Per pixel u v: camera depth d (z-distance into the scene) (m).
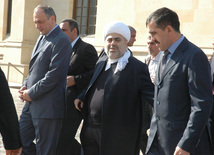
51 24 4.04
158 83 2.89
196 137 2.64
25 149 4.21
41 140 4.02
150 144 2.99
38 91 3.89
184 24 9.79
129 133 3.41
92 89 3.62
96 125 3.52
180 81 2.74
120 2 11.52
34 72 4.03
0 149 5.30
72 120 4.42
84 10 14.49
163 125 2.84
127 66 3.44
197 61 2.69
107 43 3.49
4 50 16.23
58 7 15.02
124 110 3.40
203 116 2.62
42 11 3.99
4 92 2.42
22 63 14.91
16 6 15.25
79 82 4.41
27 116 4.23
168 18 2.76
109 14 11.86
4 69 15.53
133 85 3.40
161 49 2.86
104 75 3.56
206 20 9.41
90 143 3.62
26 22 14.92
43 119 3.97
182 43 2.80
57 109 3.97
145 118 4.37
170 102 2.78
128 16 11.27
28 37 15.03
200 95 2.65
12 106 2.46
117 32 3.43
